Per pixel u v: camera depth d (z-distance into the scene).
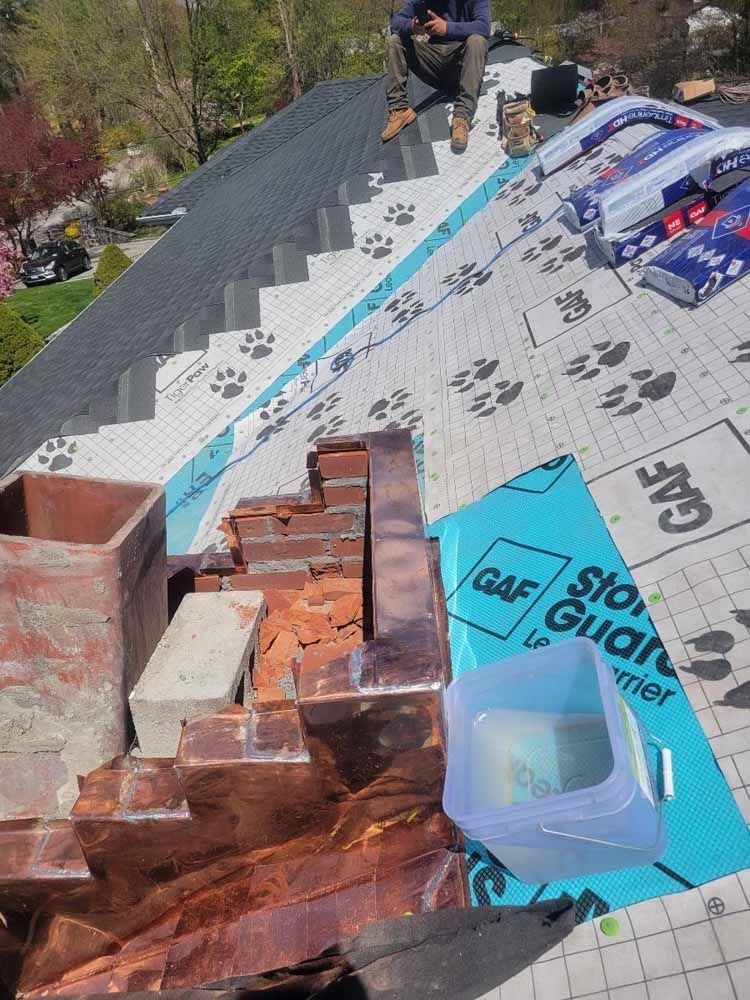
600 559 2.46
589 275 4.22
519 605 2.47
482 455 3.32
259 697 2.38
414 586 1.89
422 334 5.21
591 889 1.65
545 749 1.78
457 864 1.77
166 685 2.20
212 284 7.06
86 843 1.77
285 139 12.52
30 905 1.87
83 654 2.12
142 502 2.33
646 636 2.17
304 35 36.38
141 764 1.85
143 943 1.95
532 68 7.94
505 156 6.90
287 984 1.58
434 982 1.53
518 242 5.39
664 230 4.00
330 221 6.73
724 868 1.60
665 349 3.23
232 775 1.68
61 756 2.19
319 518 2.95
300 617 2.78
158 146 38.09
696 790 1.76
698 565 2.27
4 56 46.03
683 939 1.51
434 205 6.72
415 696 1.60
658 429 2.84
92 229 35.09
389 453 2.56
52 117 39.31
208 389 6.07
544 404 3.41
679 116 5.71
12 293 26.44
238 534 3.02
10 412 7.79
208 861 1.85
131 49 34.09
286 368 6.06
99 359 7.52
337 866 1.87
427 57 7.36
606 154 5.81
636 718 1.81
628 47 26.36
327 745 1.66
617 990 1.48
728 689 1.93
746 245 3.35
